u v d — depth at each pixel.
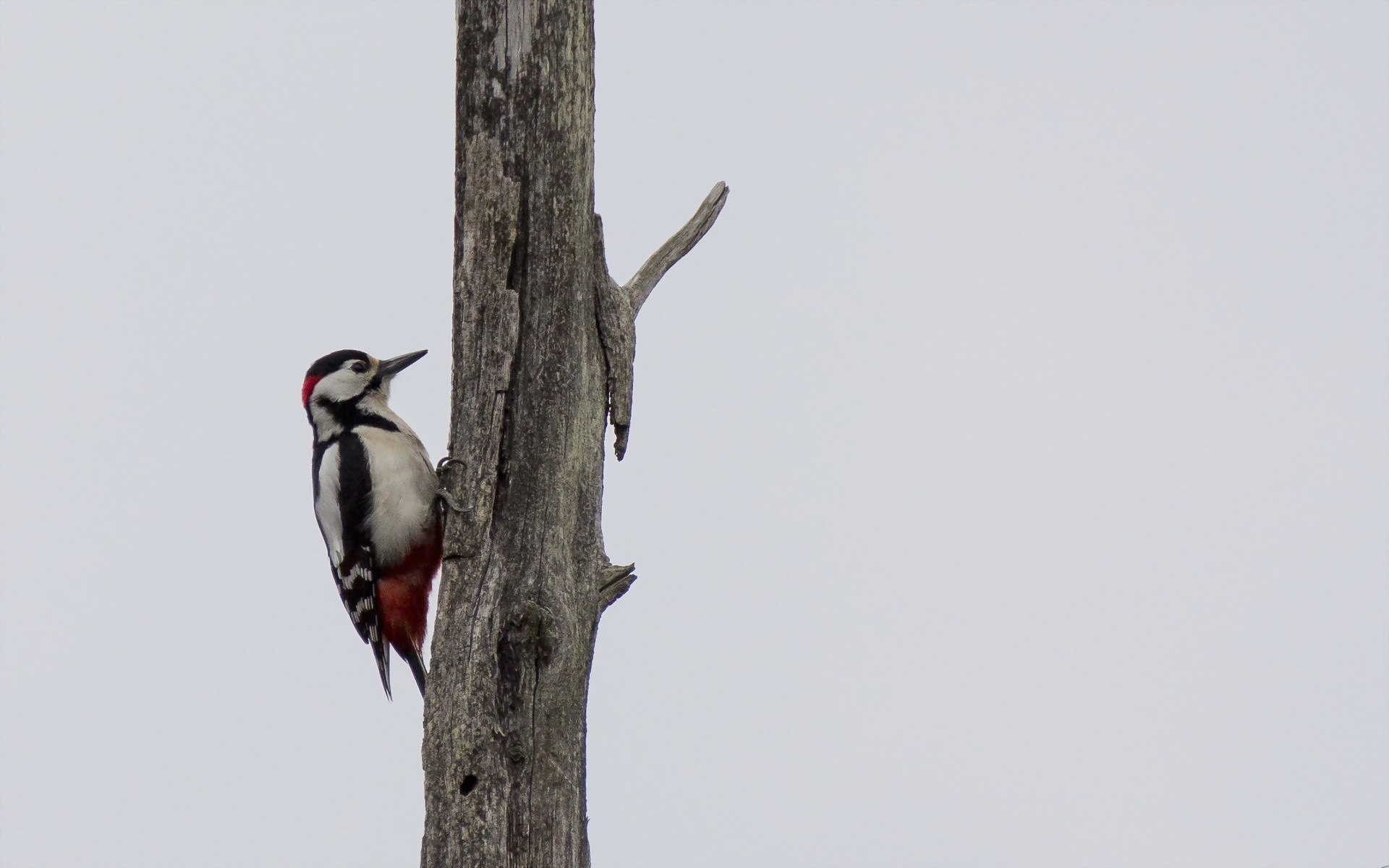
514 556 9.62
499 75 9.89
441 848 9.23
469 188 9.93
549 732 9.41
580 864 9.53
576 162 9.92
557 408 9.78
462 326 9.97
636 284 11.24
